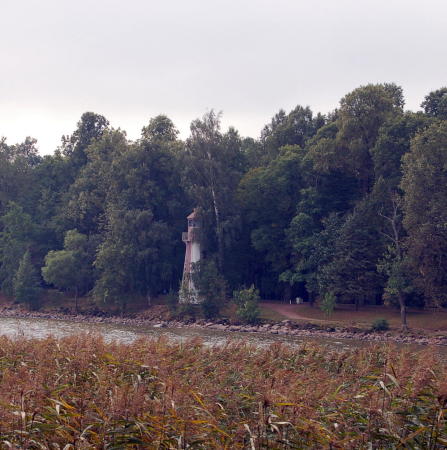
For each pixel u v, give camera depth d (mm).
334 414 13422
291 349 21453
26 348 20484
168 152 92000
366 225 75562
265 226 88250
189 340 22750
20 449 11445
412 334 65125
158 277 87688
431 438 12609
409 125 75812
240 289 82062
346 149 81875
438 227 64188
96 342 18938
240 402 14148
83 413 12492
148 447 11695
